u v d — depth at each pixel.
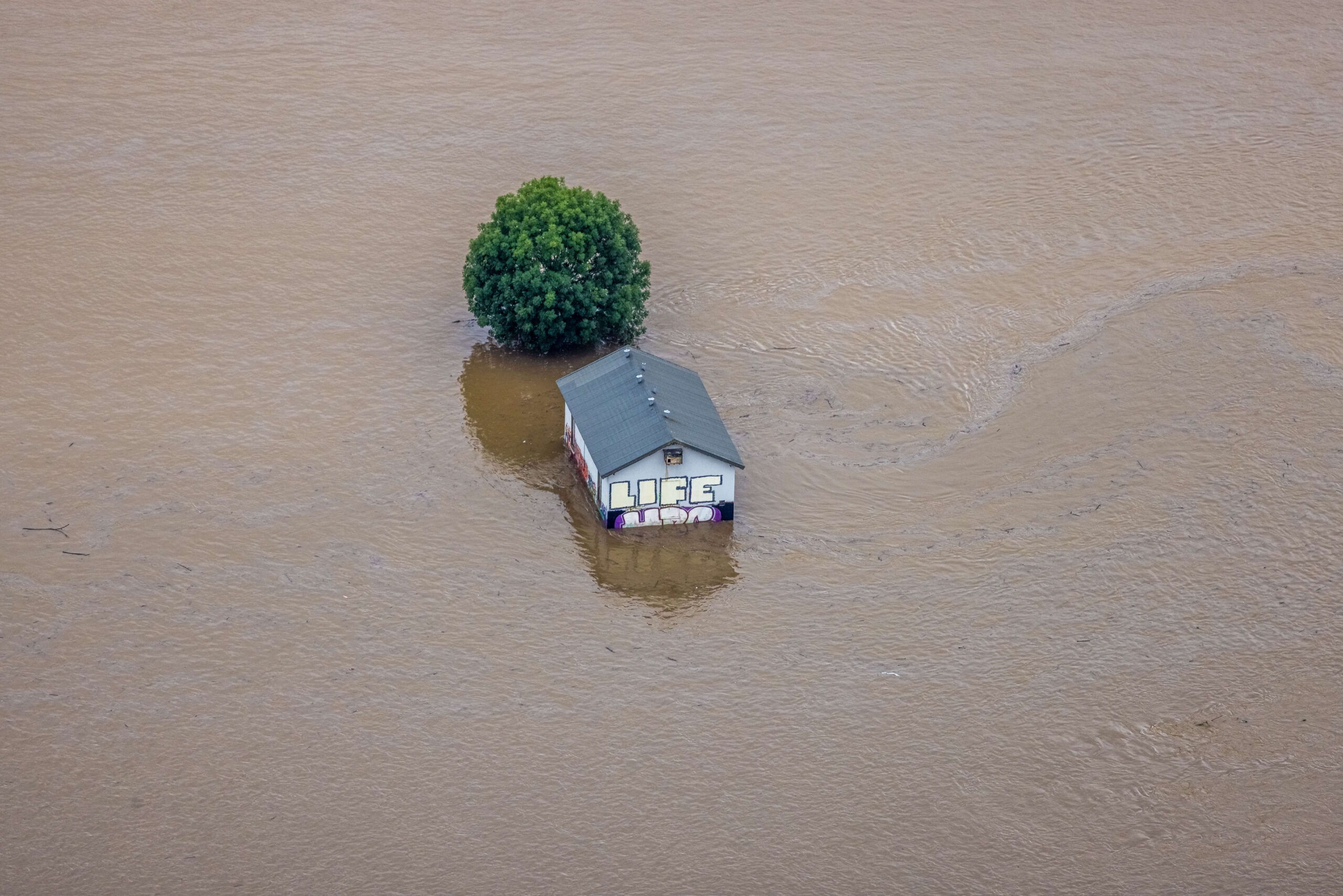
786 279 129.62
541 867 76.94
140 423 109.62
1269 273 131.00
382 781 81.56
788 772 82.94
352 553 97.81
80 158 143.88
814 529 100.94
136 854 76.69
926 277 130.62
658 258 131.75
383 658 89.69
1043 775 83.06
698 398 105.19
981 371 118.19
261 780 81.31
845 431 110.81
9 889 74.38
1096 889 76.50
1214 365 118.69
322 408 112.06
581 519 101.44
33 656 88.62
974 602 95.06
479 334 121.50
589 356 118.69
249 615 92.38
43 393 112.50
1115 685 89.06
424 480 104.81
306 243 132.50
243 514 100.88
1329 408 113.81
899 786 82.25
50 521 99.44
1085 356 119.81
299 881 75.62
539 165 145.00
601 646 91.12
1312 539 100.88
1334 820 80.62
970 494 104.69
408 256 131.25
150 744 83.19
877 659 90.62
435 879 76.06
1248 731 86.06
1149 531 101.25
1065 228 138.00
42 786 80.25
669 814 80.19
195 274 128.00
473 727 85.12
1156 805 81.38
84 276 127.12
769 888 76.25
